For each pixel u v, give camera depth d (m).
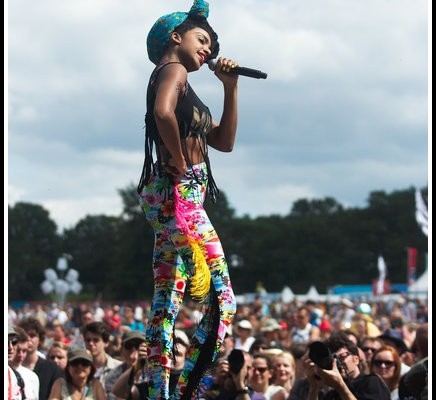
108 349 12.61
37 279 123.06
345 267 134.25
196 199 5.34
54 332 15.59
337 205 148.12
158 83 5.18
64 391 9.15
